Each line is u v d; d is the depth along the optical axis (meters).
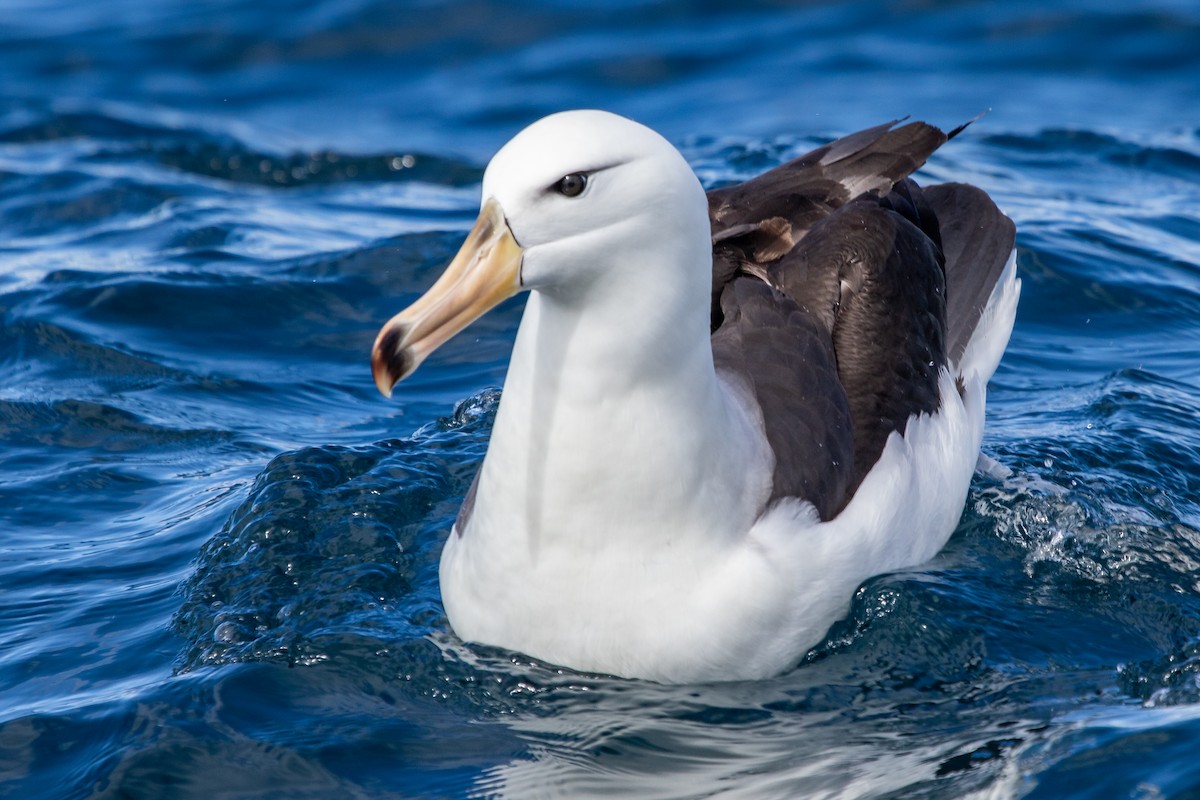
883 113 24.00
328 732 9.23
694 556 9.27
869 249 11.74
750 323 10.63
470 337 15.73
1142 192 19.38
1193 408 13.67
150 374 14.73
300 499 11.77
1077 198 18.94
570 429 8.90
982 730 9.21
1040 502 11.88
